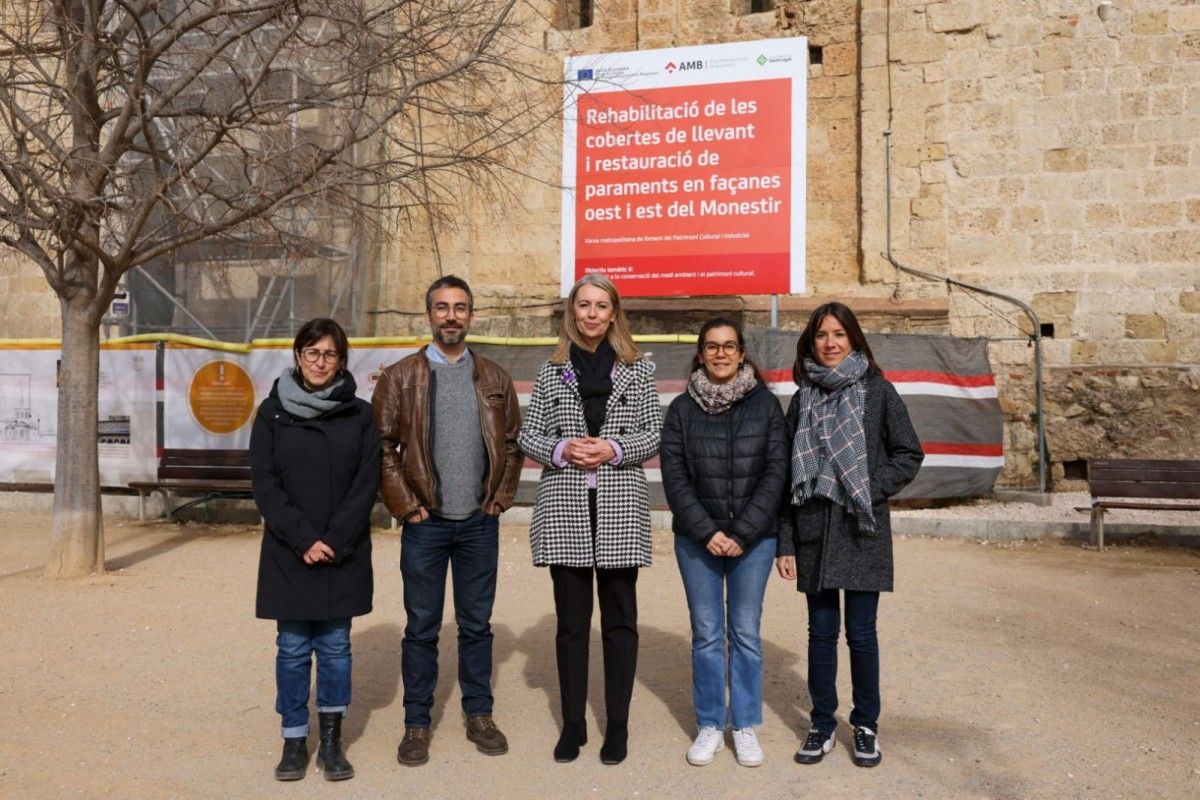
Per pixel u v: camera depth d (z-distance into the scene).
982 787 4.10
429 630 4.58
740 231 12.59
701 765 4.38
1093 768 4.28
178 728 4.86
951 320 13.48
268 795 4.09
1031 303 13.21
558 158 15.07
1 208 7.96
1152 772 4.23
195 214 10.50
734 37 14.51
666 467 4.48
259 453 4.29
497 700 5.36
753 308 14.00
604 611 4.48
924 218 13.63
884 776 4.23
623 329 4.59
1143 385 12.72
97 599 7.56
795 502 4.38
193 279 15.41
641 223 12.91
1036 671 5.72
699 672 4.48
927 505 11.81
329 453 4.28
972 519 10.31
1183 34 12.76
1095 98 13.06
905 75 13.72
